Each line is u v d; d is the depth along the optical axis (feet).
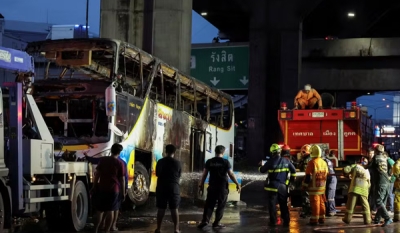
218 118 78.64
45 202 39.63
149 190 55.57
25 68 35.99
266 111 123.44
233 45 133.28
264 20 124.36
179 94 63.46
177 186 38.14
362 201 45.50
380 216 45.62
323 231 41.42
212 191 43.06
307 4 122.93
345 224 46.42
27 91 37.99
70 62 50.57
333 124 65.00
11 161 35.47
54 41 50.80
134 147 51.96
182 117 64.13
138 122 52.90
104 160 37.81
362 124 66.59
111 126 47.60
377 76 139.85
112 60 49.47
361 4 175.83
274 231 41.55
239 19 183.73
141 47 92.02
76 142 47.78
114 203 37.63
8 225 34.60
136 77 56.85
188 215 55.57
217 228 43.01
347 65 141.08
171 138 61.00
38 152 37.11
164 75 60.75
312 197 45.50
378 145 46.06
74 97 48.52
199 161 69.41
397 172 47.67
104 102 48.06
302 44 140.46
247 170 116.88
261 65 123.85
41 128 38.04
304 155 59.16
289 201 63.41
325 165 45.83
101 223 39.86
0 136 33.99
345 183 60.18
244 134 281.74
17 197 35.35
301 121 65.77
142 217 51.72
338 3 175.11
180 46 89.92
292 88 122.52
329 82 141.28
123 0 92.43
